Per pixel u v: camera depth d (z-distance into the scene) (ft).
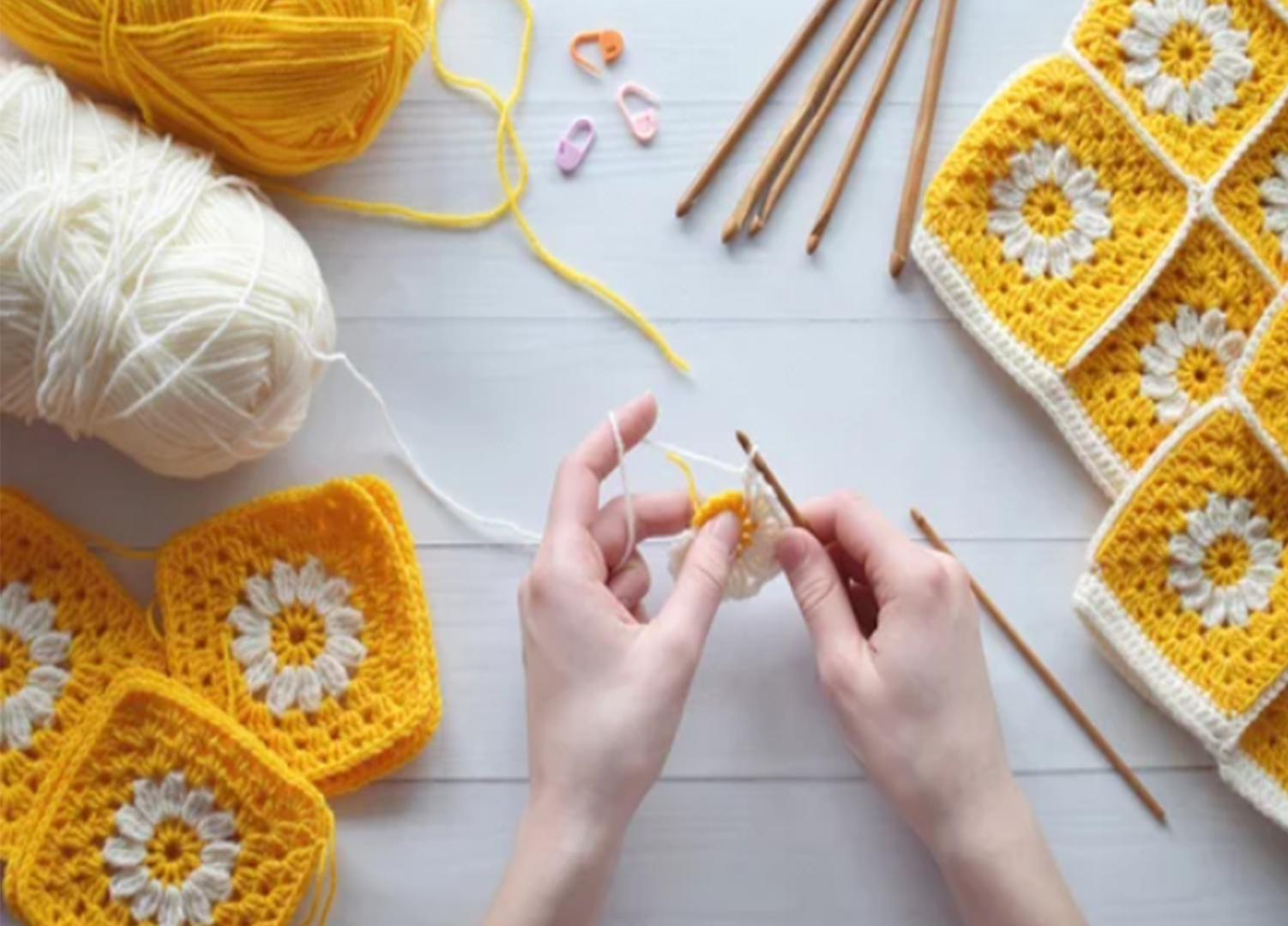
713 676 3.22
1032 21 3.43
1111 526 3.14
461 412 3.28
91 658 3.11
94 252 2.73
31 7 2.82
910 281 3.33
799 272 3.33
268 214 2.98
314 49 2.83
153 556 3.21
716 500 2.96
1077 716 3.22
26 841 2.99
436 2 3.37
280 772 3.02
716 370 3.30
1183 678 3.10
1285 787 3.09
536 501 3.26
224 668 3.12
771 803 3.18
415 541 3.25
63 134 2.79
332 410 3.28
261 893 3.03
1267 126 3.23
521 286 3.32
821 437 3.29
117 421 2.87
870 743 2.93
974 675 2.95
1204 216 3.21
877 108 3.38
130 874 3.01
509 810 3.17
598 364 3.31
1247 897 3.17
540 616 2.89
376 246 3.32
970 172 3.25
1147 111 3.26
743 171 3.36
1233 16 3.27
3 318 2.75
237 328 2.78
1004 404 3.31
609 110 3.38
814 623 2.99
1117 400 3.20
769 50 3.40
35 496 3.22
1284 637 3.08
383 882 3.14
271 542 3.16
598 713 2.81
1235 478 3.12
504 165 3.35
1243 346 3.19
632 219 3.34
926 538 3.27
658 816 3.17
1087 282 3.23
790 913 3.15
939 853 2.95
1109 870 3.18
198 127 2.95
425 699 3.10
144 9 2.76
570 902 2.81
